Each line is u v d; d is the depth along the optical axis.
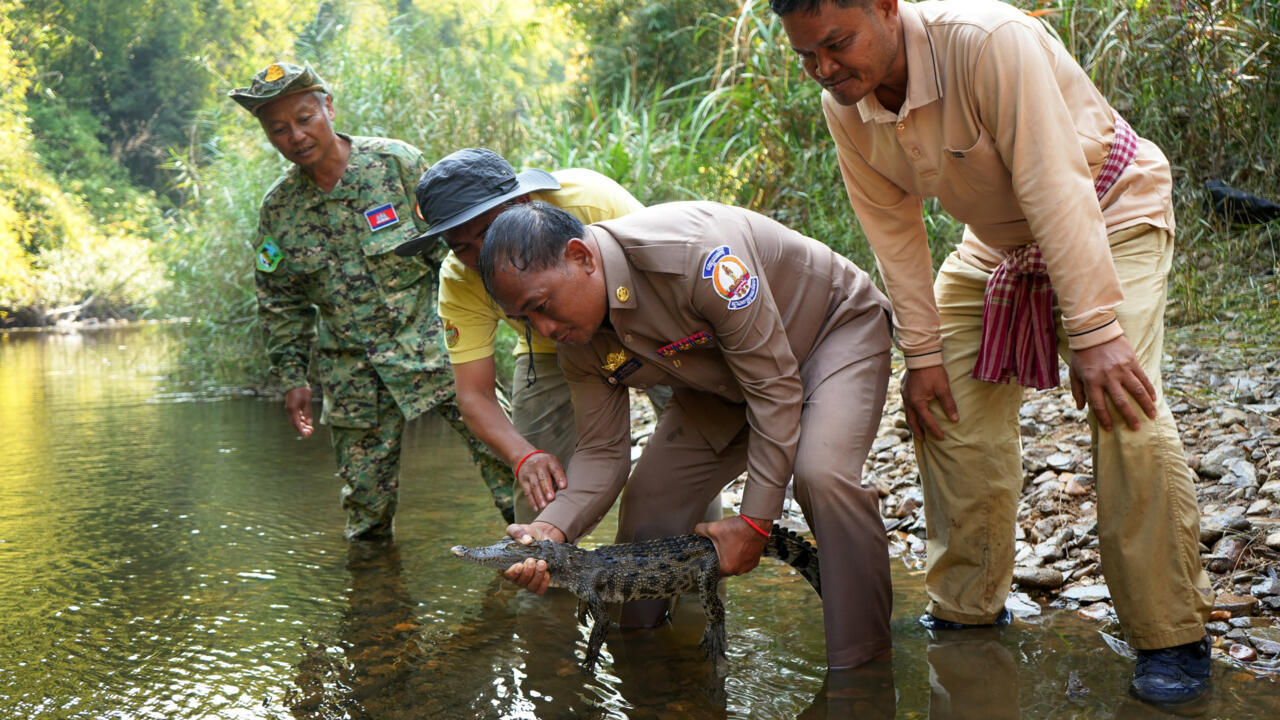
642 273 2.87
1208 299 6.12
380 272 4.61
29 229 23.98
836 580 3.04
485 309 3.64
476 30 10.62
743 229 2.99
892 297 3.18
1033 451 4.58
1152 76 6.84
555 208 2.84
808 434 3.03
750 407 3.00
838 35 2.60
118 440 7.36
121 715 2.92
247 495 5.62
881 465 5.05
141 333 18.44
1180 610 2.71
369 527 4.73
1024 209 2.67
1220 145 6.71
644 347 2.99
